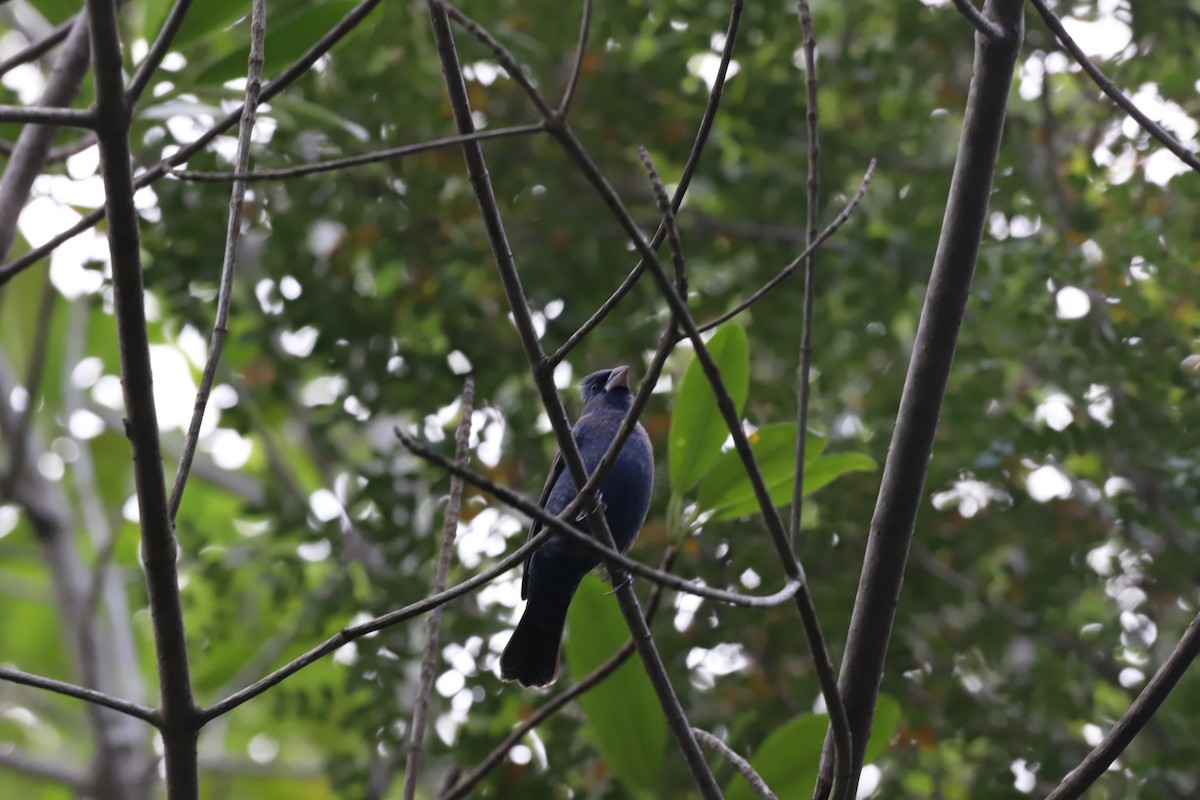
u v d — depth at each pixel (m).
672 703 5.55
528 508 4.34
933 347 5.86
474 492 12.47
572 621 7.70
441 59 5.43
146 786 13.99
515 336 13.53
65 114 4.67
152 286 13.22
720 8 13.45
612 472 8.77
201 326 13.45
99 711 14.12
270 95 5.89
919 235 13.64
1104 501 12.88
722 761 10.05
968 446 12.30
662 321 13.74
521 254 13.83
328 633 13.79
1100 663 12.48
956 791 12.84
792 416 13.01
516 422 13.17
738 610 11.93
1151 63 12.75
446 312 13.32
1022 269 11.70
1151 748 12.00
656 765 7.57
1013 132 13.37
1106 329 11.66
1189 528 11.98
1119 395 12.14
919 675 12.51
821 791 5.61
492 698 11.63
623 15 13.26
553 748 11.30
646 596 12.19
